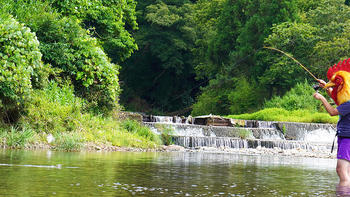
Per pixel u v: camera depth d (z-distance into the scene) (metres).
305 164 7.73
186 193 3.08
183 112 44.81
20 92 9.47
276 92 33.59
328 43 29.36
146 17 43.41
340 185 3.99
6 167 4.34
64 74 12.73
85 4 16.48
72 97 11.84
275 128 19.11
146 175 4.24
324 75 30.58
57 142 9.19
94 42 13.34
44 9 13.60
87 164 5.20
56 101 11.16
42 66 10.44
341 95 4.22
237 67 35.66
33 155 6.30
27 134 8.73
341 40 29.22
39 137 9.27
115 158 6.72
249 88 33.62
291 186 3.80
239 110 33.91
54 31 12.55
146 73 49.16
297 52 31.48
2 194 2.69
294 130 19.00
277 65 30.91
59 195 2.74
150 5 44.53
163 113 48.38
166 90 49.88
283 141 15.76
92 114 12.20
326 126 19.62
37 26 12.47
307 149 15.56
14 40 9.51
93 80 12.94
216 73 40.59
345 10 32.97
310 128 19.36
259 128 18.02
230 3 38.78
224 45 38.75
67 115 10.86
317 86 4.45
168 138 13.59
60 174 3.94
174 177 4.16
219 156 9.44
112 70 13.19
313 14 34.06
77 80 12.90
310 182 4.23
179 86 50.59
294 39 31.12
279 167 6.45
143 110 48.00
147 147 11.37
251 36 34.75
